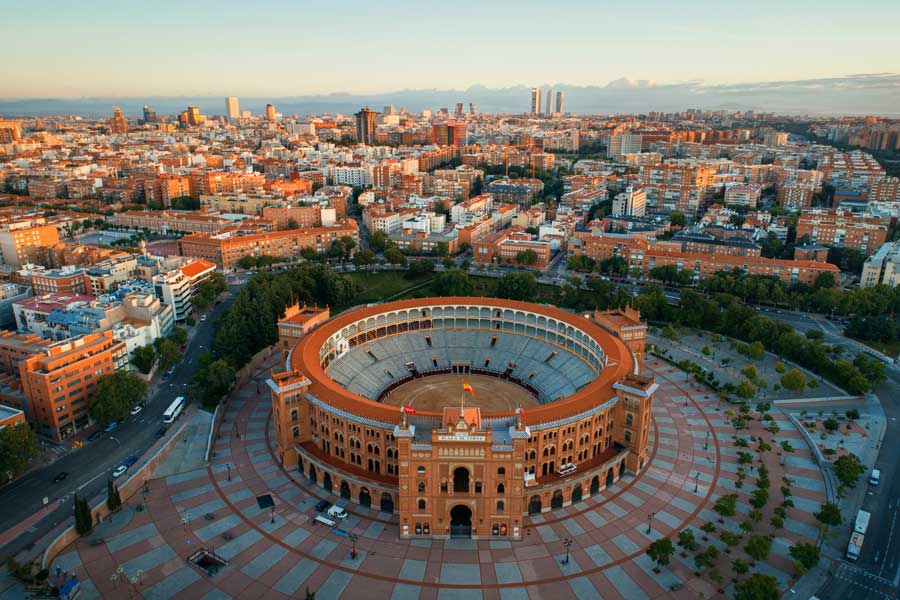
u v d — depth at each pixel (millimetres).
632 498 181750
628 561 155875
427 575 150125
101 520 169250
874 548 162250
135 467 195250
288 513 173125
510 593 144625
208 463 197625
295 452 194875
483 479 158500
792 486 188000
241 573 150125
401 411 175625
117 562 153625
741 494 183500
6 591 143625
